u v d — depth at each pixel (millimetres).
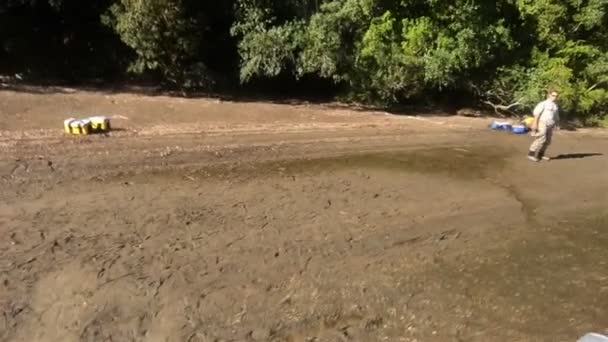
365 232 9602
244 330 6902
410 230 9836
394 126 17203
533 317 7586
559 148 16641
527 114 21312
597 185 13086
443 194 11617
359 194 11180
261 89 20453
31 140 12164
